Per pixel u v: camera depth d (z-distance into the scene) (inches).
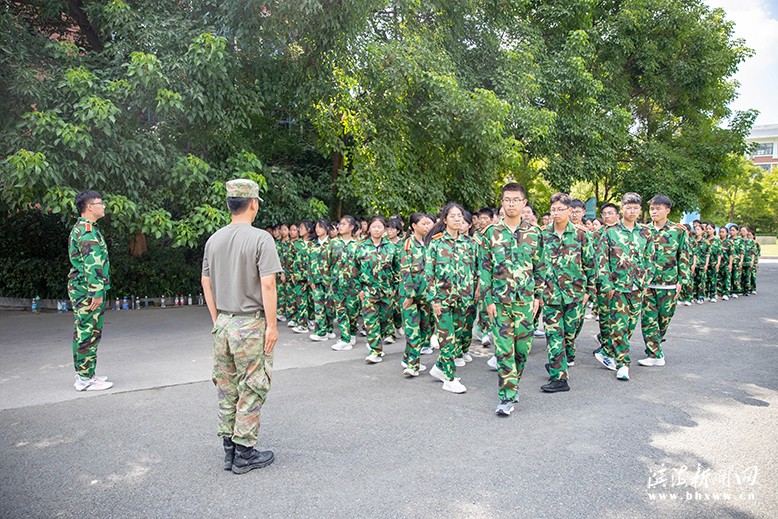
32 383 215.6
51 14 342.0
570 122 499.2
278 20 311.3
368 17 367.2
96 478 135.9
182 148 337.1
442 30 419.5
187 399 196.9
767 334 319.9
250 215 145.1
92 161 282.0
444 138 396.8
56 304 409.4
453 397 199.8
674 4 569.6
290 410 185.5
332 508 121.3
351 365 248.2
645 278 225.9
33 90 262.4
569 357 243.3
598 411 183.5
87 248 199.9
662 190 577.9
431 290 202.4
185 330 330.6
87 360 205.5
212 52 281.0
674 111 646.5
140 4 312.7
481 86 452.4
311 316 351.3
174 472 139.3
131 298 416.2
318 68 351.3
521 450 151.8
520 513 118.9
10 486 131.6
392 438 160.7
